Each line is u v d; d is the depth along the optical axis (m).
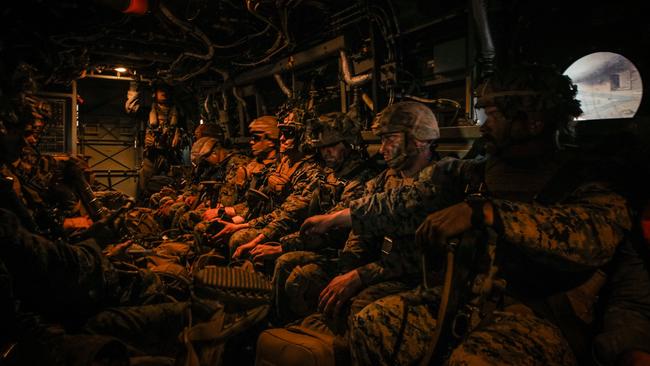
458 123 3.65
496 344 1.41
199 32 6.00
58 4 5.43
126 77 9.35
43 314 1.96
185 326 2.26
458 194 2.00
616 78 2.85
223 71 7.70
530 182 1.65
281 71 6.35
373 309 1.86
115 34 6.49
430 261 1.70
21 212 2.03
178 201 6.05
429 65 4.17
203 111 8.88
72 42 6.54
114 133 11.02
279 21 5.54
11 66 4.95
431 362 1.53
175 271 3.19
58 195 4.69
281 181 4.05
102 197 6.65
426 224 1.44
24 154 4.73
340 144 3.29
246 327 2.24
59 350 1.58
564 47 3.05
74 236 3.29
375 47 4.41
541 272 1.53
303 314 2.67
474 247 1.51
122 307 2.20
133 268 2.55
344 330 2.23
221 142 6.43
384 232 2.17
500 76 1.73
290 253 2.92
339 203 3.04
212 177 5.99
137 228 5.21
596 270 1.54
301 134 4.11
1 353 1.49
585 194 1.45
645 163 1.51
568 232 1.31
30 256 1.77
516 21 3.21
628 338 1.38
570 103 1.75
